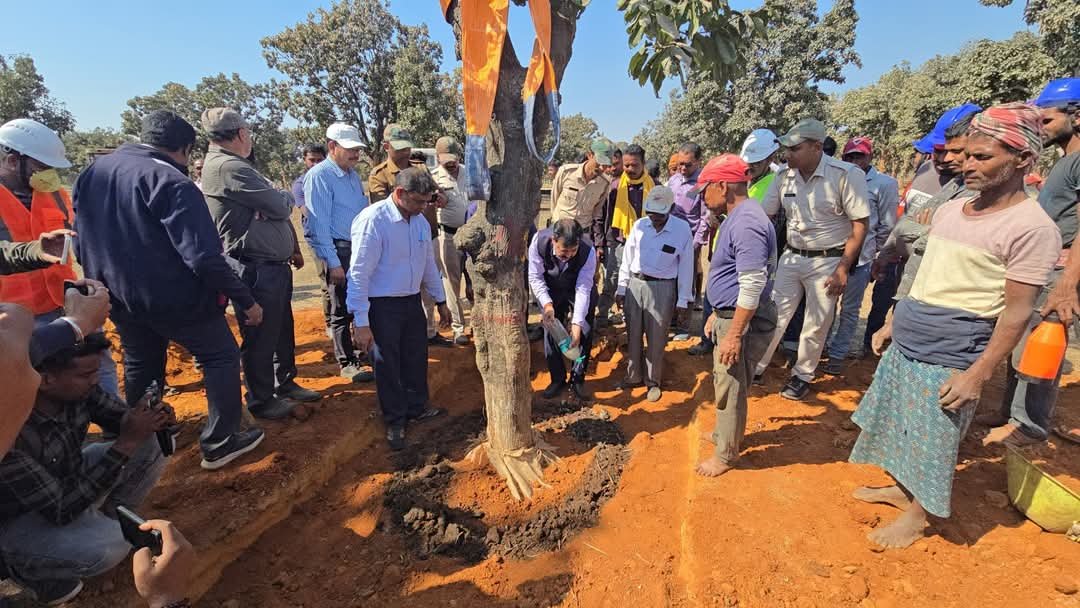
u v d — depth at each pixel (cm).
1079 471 331
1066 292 274
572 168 613
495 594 272
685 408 465
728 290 313
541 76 274
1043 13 1263
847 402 441
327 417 411
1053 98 327
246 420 365
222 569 286
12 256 302
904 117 2528
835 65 2512
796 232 423
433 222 553
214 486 319
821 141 395
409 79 3369
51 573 222
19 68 4653
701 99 2675
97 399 252
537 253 434
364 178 3922
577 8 308
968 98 1442
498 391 354
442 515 327
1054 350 278
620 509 333
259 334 380
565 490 354
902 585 250
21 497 209
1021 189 228
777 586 254
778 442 381
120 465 231
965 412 248
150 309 293
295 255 476
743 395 328
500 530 321
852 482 329
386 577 286
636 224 461
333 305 476
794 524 293
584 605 260
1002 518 292
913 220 406
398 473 375
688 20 270
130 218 281
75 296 210
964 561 262
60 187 354
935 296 251
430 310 567
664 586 266
